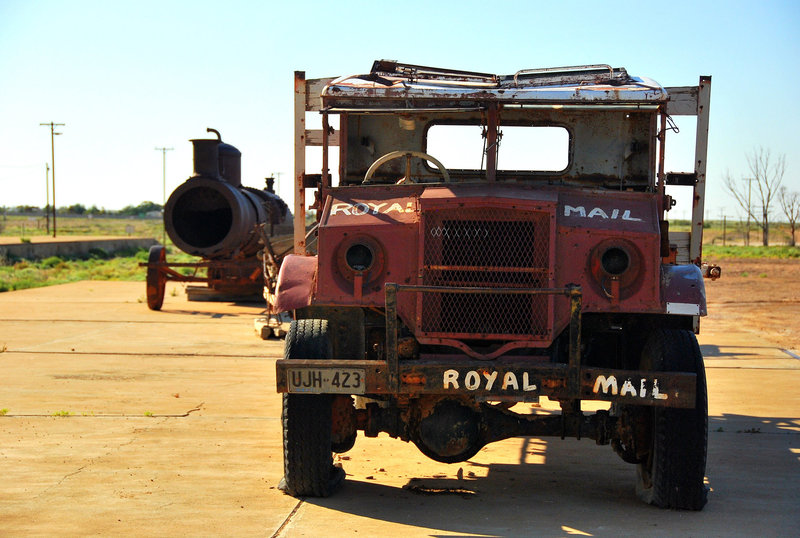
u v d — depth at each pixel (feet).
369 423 20.68
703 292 19.35
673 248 26.27
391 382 18.58
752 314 72.18
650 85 22.45
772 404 34.06
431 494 21.57
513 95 21.75
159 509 19.76
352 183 24.09
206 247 68.80
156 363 42.57
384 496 21.29
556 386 18.43
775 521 19.29
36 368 40.57
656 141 22.53
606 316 20.88
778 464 24.94
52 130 254.88
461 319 19.45
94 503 20.21
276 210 79.05
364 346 21.16
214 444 26.35
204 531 18.20
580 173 23.50
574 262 19.42
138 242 225.76
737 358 46.37
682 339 19.71
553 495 21.71
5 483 21.88
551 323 19.02
